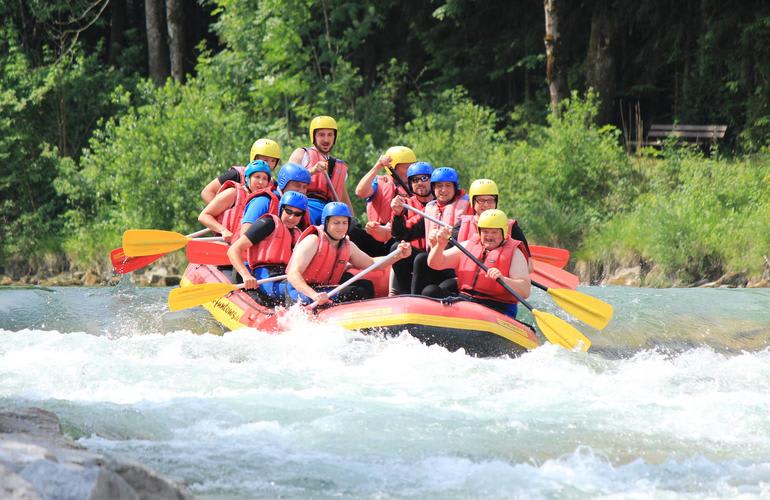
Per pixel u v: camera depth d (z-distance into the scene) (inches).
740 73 2810.0
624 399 839.7
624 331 1279.5
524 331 1099.3
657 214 2233.0
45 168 2869.1
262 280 1171.9
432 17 3341.5
